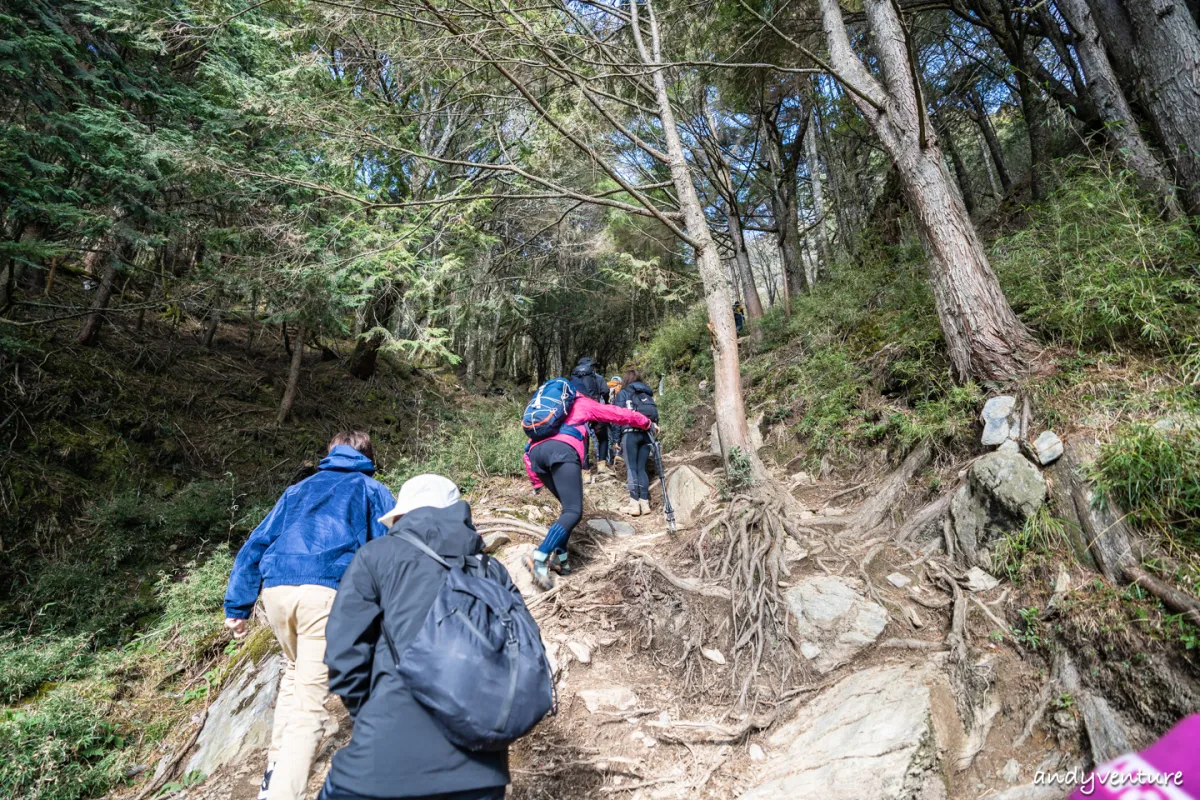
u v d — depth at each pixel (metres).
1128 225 3.62
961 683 2.76
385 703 1.64
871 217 10.24
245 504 8.30
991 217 7.85
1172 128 4.20
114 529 7.03
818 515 4.34
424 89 7.07
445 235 8.73
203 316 11.55
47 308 9.05
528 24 5.06
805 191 16.00
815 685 2.98
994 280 4.15
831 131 12.54
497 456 6.76
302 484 2.71
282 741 2.31
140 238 7.58
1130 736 2.27
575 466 3.92
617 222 10.24
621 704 3.07
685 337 12.29
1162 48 4.25
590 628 3.65
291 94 6.37
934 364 4.74
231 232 7.87
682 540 4.37
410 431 12.00
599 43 5.19
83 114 6.82
